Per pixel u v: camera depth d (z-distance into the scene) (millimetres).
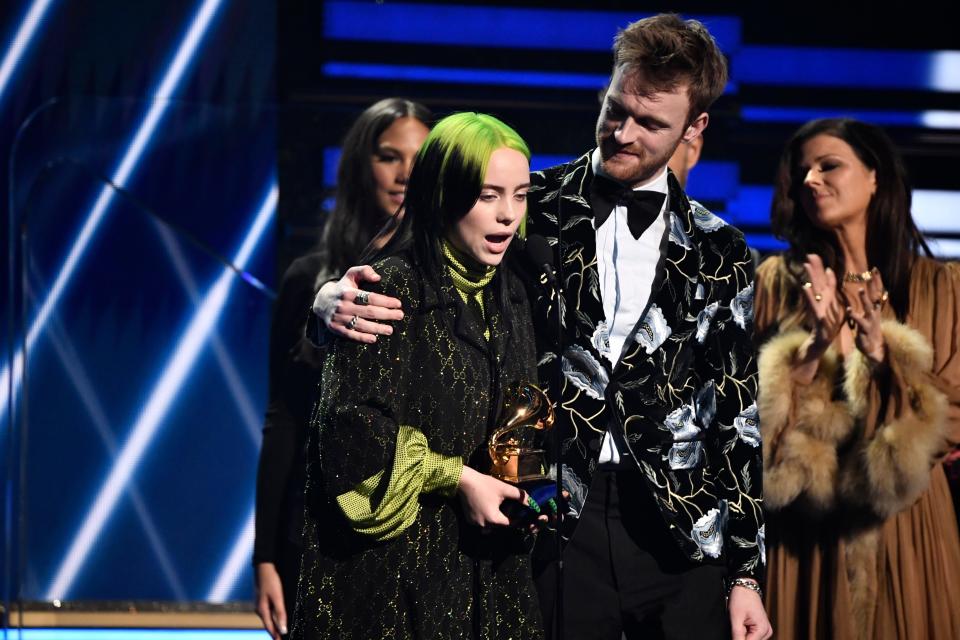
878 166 11055
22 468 13922
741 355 8625
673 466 8305
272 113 13812
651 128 8273
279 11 15336
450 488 7234
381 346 7238
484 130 7316
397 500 7078
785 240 11422
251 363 14031
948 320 10930
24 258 13844
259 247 13906
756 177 15602
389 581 7246
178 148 13867
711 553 8336
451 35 15766
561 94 15492
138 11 15062
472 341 7496
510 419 7438
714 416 8625
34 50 14812
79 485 14008
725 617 8477
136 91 15031
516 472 7387
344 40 15516
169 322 13969
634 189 8562
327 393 7258
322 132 13805
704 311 8523
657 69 8164
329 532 7355
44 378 13930
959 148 16469
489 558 7504
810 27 16484
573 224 8492
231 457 14078
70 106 13844
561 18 15820
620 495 8312
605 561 8266
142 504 14062
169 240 13898
